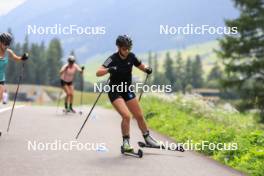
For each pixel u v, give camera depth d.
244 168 17.14
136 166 15.96
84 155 17.72
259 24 82.81
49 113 37.28
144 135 19.20
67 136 22.94
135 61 18.66
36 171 14.39
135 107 18.88
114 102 18.55
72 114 37.56
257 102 78.62
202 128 25.58
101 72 17.72
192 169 16.12
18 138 21.45
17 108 41.66
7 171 14.20
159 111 36.03
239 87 82.25
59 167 15.18
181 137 24.55
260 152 18.12
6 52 20.84
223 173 15.83
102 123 30.80
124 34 18.02
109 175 14.27
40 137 22.09
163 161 17.31
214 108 38.00
